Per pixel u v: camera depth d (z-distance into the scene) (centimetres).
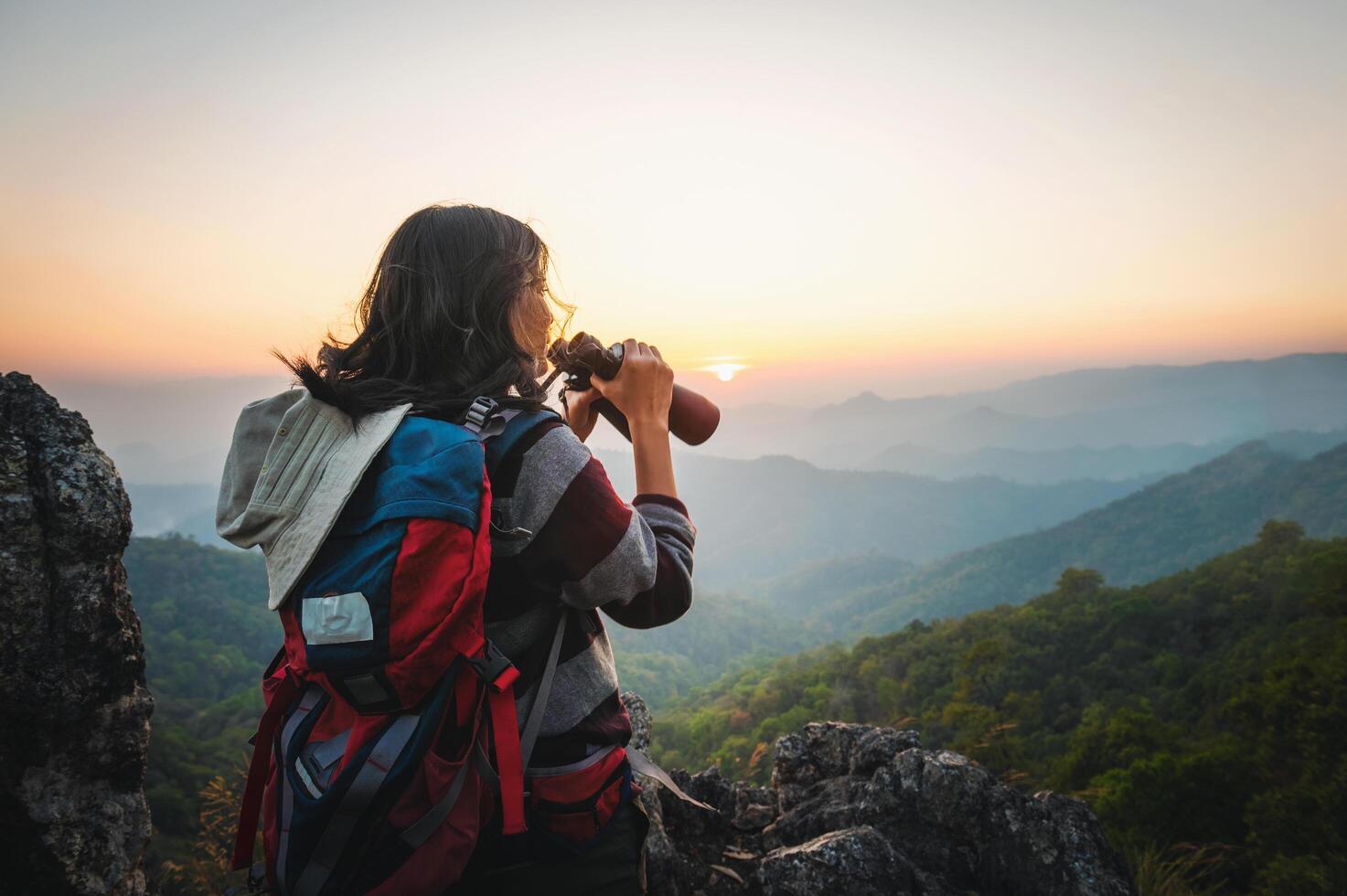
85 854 122
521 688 89
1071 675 6384
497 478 85
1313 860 1468
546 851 90
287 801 80
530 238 103
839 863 196
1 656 115
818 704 6838
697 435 116
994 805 216
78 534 122
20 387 129
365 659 73
